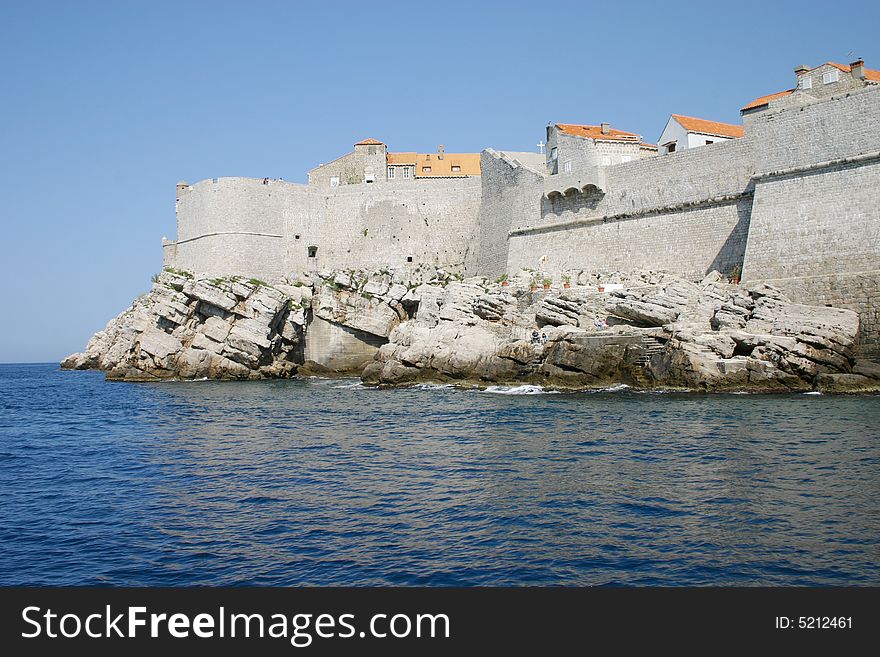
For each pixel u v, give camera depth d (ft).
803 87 173.68
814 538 52.42
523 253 211.82
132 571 50.75
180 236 254.88
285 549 53.72
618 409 118.21
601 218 189.26
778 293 141.18
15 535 59.41
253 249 241.14
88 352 384.06
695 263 167.53
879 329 130.72
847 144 140.56
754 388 131.23
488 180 233.76
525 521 58.13
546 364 156.76
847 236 139.03
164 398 171.53
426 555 51.49
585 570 48.08
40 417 147.13
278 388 187.73
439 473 76.54
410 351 179.93
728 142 162.81
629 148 200.34
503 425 107.34
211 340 218.18
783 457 77.97
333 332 219.00
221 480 77.20
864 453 79.00
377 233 248.93
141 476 81.25
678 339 138.72
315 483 73.92
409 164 274.98
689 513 58.80
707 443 86.89
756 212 153.48
